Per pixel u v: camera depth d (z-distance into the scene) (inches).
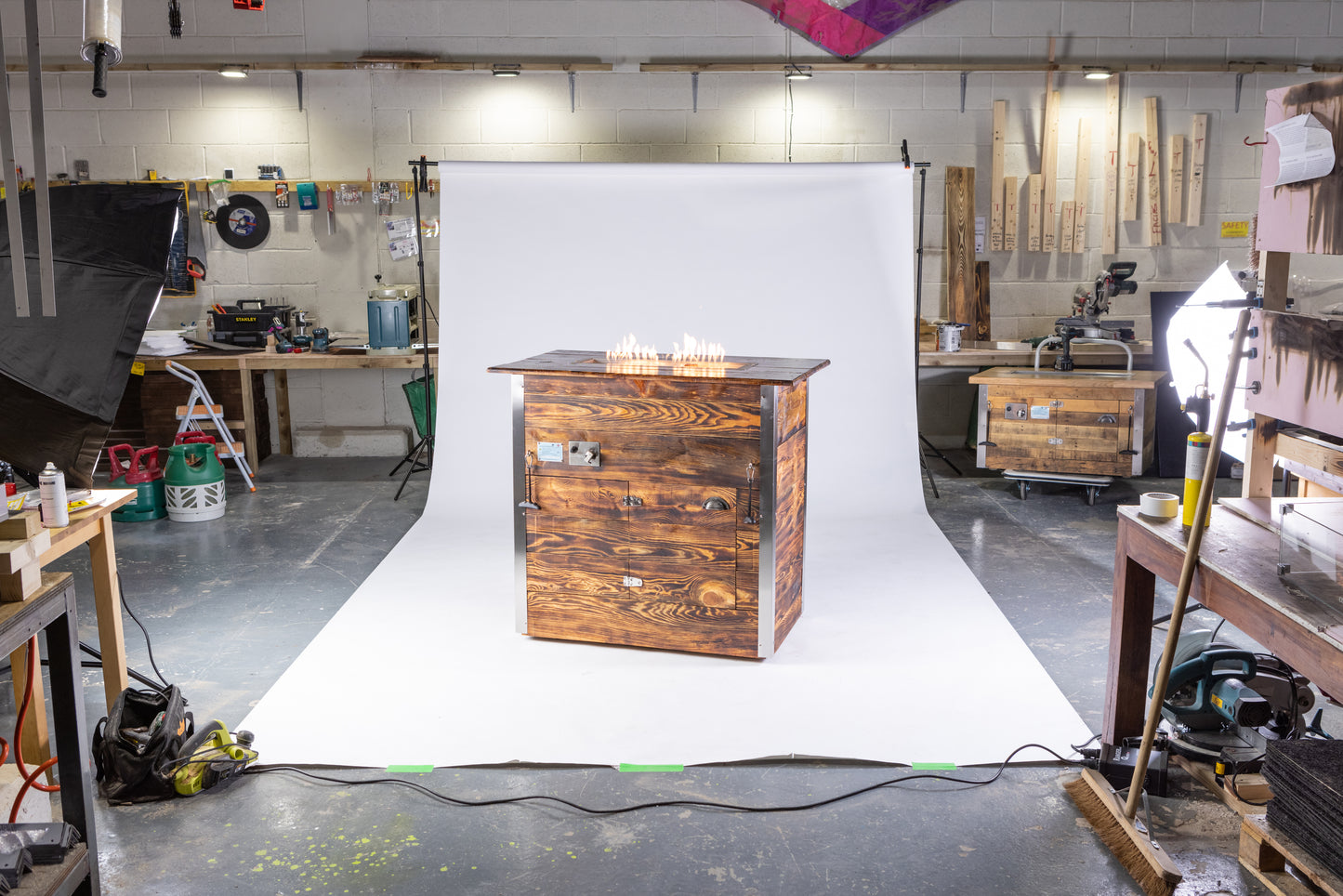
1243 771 110.2
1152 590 112.1
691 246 227.9
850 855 101.8
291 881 98.0
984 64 271.4
